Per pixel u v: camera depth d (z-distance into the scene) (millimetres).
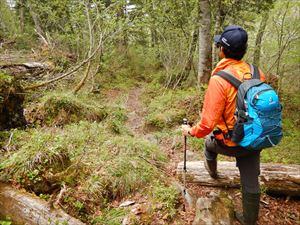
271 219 3354
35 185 3420
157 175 4062
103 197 3578
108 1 10211
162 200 3418
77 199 3355
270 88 2465
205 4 9016
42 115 6266
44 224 2803
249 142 2465
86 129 5578
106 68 13078
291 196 3725
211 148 3242
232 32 2598
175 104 8352
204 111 2602
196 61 13570
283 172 3738
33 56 11344
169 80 11906
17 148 4531
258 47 9766
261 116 2391
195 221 3090
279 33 9102
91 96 9703
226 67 2658
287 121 7168
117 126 6570
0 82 5117
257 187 2855
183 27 11258
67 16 12102
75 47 13641
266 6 9688
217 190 3881
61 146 3928
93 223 3100
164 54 13461
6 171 3578
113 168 3904
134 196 3615
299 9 8492
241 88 2486
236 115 2523
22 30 15930
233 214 3277
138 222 3111
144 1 9727
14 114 5410
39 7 13062
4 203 3131
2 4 15852
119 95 11602
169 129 6941
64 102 6570
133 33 13109
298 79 9766
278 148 5410
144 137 6410
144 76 16812
